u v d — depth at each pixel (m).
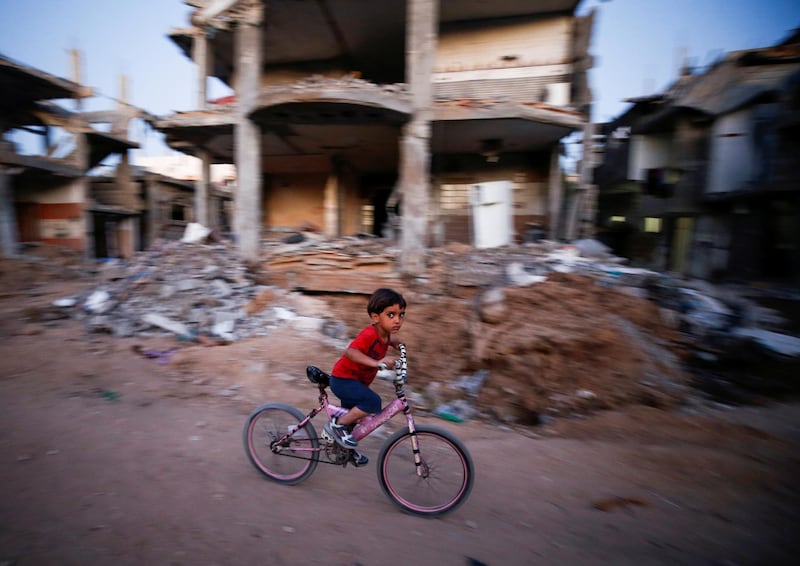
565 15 12.91
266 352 7.46
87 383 5.87
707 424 5.00
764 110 13.89
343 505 3.18
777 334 8.05
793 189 12.93
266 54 15.21
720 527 3.08
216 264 10.31
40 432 4.18
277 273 10.37
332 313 9.70
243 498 3.17
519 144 13.26
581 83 13.55
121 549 2.48
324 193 17.44
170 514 2.88
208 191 15.64
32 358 6.71
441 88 13.73
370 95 9.70
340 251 10.66
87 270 17.88
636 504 3.38
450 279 9.52
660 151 18.66
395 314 2.92
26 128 19.58
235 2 10.24
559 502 3.42
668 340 7.31
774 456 4.26
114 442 4.05
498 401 6.10
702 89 15.19
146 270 10.23
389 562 2.51
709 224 15.70
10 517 2.75
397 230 13.62
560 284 8.23
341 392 3.05
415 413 6.07
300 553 2.54
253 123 10.73
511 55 13.27
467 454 2.96
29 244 18.33
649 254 19.72
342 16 12.77
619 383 5.87
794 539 2.94
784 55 13.69
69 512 2.84
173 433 4.39
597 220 25.45
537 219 14.13
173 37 14.54
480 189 12.38
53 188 19.69
